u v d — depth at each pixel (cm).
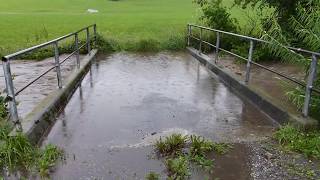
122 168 399
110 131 512
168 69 969
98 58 1143
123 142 472
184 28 1569
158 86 780
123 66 1008
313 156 423
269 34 706
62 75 869
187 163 407
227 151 442
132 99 678
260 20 1124
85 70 920
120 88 761
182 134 500
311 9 636
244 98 689
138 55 1203
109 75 889
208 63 987
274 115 564
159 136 493
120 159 421
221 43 1201
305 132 482
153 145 462
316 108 525
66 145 462
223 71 847
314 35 561
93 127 529
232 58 1067
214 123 549
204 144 445
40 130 489
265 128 526
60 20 2388
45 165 390
